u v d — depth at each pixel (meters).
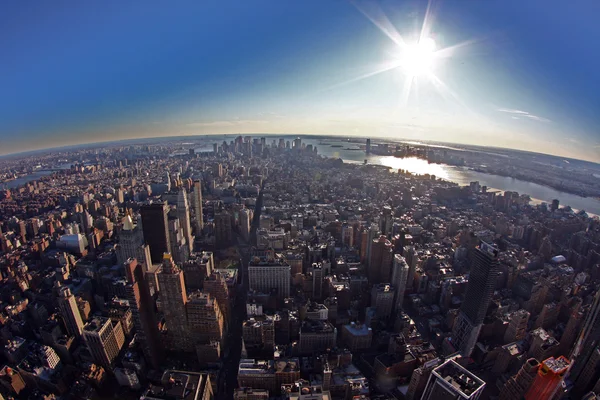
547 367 152.75
